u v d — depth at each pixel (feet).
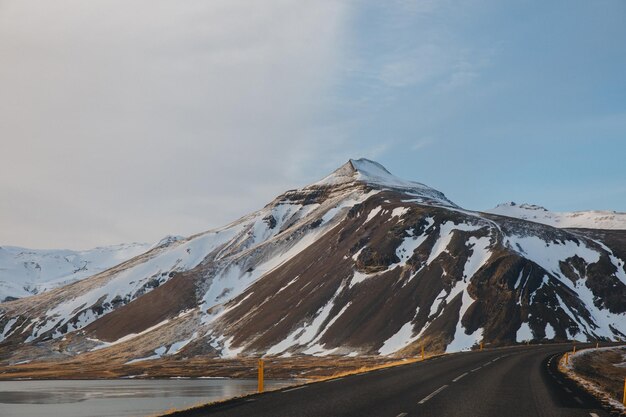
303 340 469.98
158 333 627.05
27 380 405.18
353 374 123.54
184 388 267.39
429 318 438.40
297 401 73.67
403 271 518.37
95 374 429.38
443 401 73.92
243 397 78.95
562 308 430.20
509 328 408.87
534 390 88.48
